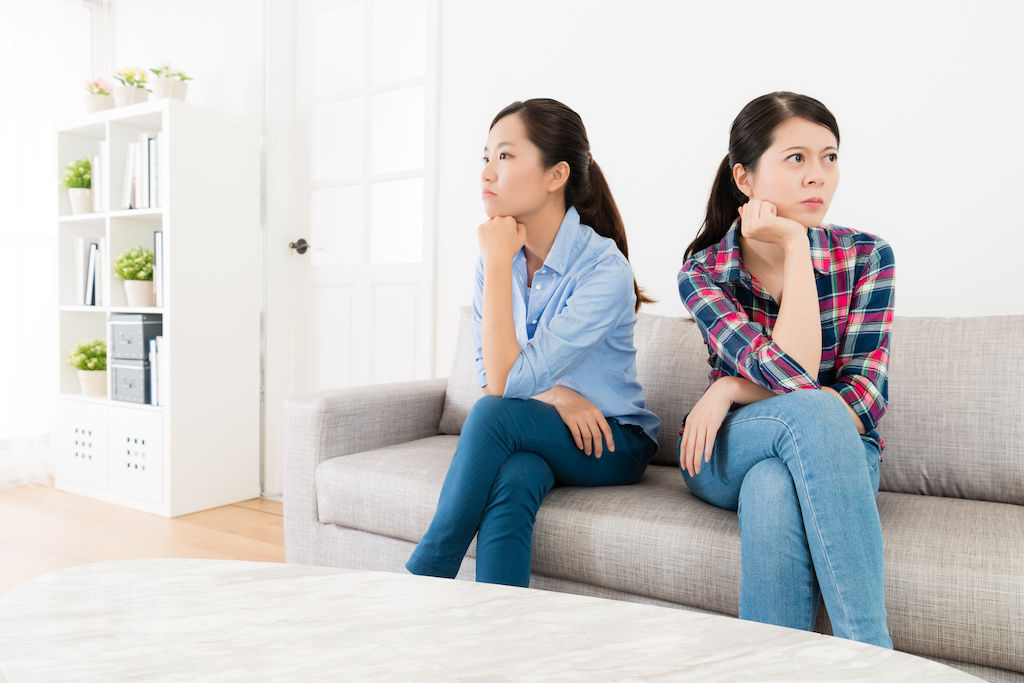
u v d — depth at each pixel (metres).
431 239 2.60
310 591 0.80
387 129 2.81
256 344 2.96
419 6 2.71
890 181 1.80
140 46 3.42
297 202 3.06
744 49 1.98
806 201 1.23
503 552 1.16
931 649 1.03
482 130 2.48
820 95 1.88
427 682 0.57
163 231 2.63
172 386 2.63
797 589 1.00
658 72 2.12
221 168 2.80
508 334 1.34
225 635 0.67
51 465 3.23
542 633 0.68
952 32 1.71
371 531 1.56
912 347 1.48
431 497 1.43
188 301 2.68
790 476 1.03
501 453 1.22
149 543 2.30
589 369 1.44
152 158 2.74
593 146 2.24
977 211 1.70
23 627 0.69
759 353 1.17
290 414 1.68
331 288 2.98
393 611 0.74
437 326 2.61
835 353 1.28
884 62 1.80
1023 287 1.66
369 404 1.76
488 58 2.45
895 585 1.04
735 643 0.66
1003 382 1.37
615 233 1.56
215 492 2.79
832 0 1.86
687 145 2.08
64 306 2.96
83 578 0.85
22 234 3.15
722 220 1.43
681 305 2.10
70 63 3.36
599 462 1.37
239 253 2.88
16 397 3.09
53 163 3.13
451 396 1.94
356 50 2.90
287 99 3.03
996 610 0.97
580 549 1.27
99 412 2.84
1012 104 1.65
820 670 0.59
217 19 3.13
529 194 1.39
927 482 1.42
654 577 1.20
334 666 0.60
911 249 1.79
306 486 1.67
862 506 0.97
